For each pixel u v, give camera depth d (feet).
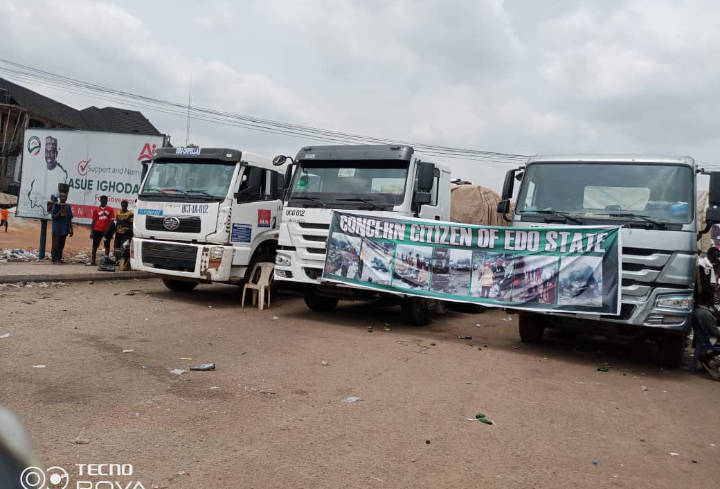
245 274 37.76
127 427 14.75
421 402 18.93
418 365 24.08
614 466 14.79
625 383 23.99
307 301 36.94
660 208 26.61
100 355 21.59
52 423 14.58
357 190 33.12
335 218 32.89
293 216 34.09
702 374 27.22
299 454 13.92
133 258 38.34
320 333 29.63
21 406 15.57
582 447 16.01
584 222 27.73
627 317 26.32
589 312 26.73
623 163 28.14
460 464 14.10
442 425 16.85
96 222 47.29
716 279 28.37
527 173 30.14
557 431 17.19
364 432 15.78
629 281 26.40
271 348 25.23
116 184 50.52
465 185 46.60
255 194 37.83
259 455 13.67
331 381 20.63
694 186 26.68
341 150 33.99
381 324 34.30
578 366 26.55
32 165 51.85
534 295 28.32
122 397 17.06
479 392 20.67
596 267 26.84
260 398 18.04
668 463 15.29
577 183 28.68
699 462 15.52
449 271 30.48
